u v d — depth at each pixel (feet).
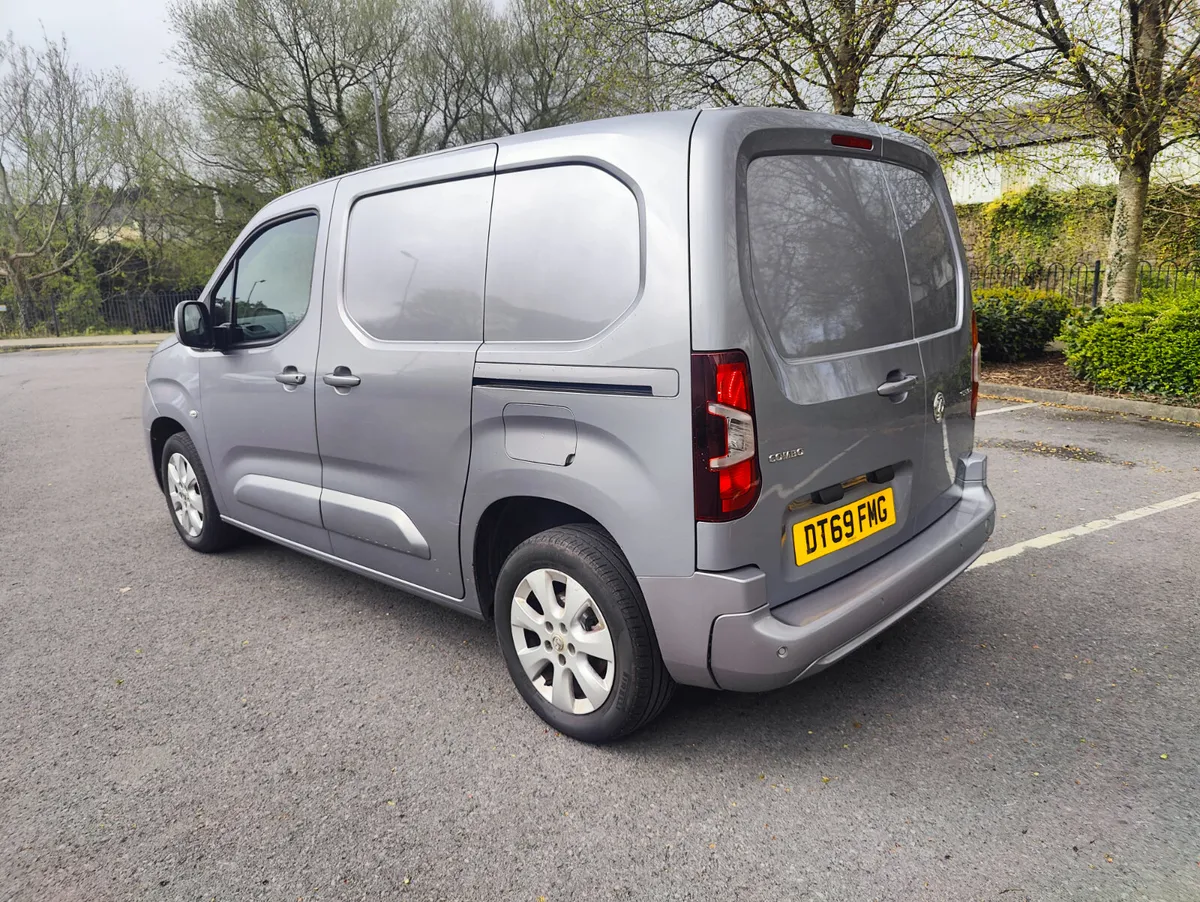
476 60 94.94
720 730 8.99
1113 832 7.16
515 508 9.54
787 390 7.59
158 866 7.21
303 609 12.82
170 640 11.85
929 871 6.79
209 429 13.85
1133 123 31.42
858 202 8.75
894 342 9.01
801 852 7.07
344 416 10.85
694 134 7.36
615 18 35.35
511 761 8.59
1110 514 15.69
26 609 13.20
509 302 8.73
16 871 7.20
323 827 7.64
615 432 7.71
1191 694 9.33
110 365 56.85
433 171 9.73
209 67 87.76
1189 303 25.48
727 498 7.21
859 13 29.96
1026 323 34.35
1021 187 65.77
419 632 11.86
